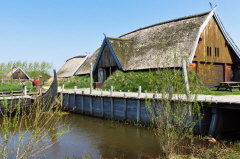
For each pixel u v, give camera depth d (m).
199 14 27.64
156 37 30.75
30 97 19.92
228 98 14.77
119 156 11.05
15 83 36.31
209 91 19.94
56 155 11.30
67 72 51.56
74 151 11.94
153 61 26.67
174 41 26.80
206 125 13.41
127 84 26.66
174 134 9.62
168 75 9.80
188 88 9.32
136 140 13.70
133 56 31.17
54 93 21.12
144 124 16.88
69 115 24.25
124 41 34.28
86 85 37.00
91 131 16.47
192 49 23.73
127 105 18.48
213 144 11.52
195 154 10.14
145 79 25.19
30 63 54.31
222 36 27.38
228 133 13.25
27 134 13.98
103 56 34.94
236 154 9.74
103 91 26.59
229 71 28.42
